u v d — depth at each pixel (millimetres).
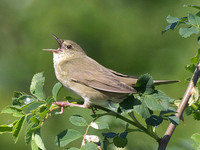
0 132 5566
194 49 13977
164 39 14742
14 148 11867
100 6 15211
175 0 15250
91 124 5875
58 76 9148
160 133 11305
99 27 14742
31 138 5629
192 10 14680
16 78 14172
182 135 11500
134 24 14953
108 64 14430
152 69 14062
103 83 8070
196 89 6340
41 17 15070
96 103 8156
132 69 14250
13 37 15109
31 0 15500
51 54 14562
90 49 14547
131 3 15430
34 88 6586
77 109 11414
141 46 14602
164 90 13078
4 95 13766
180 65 13703
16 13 15367
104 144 6211
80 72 8617
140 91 6031
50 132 12117
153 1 15352
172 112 6168
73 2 15117
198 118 6559
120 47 14625
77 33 14680
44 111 5648
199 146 5883
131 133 9555
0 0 15523
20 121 5555
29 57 14562
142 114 5840
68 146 11000
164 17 15070
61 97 13211
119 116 6168
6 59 14523
